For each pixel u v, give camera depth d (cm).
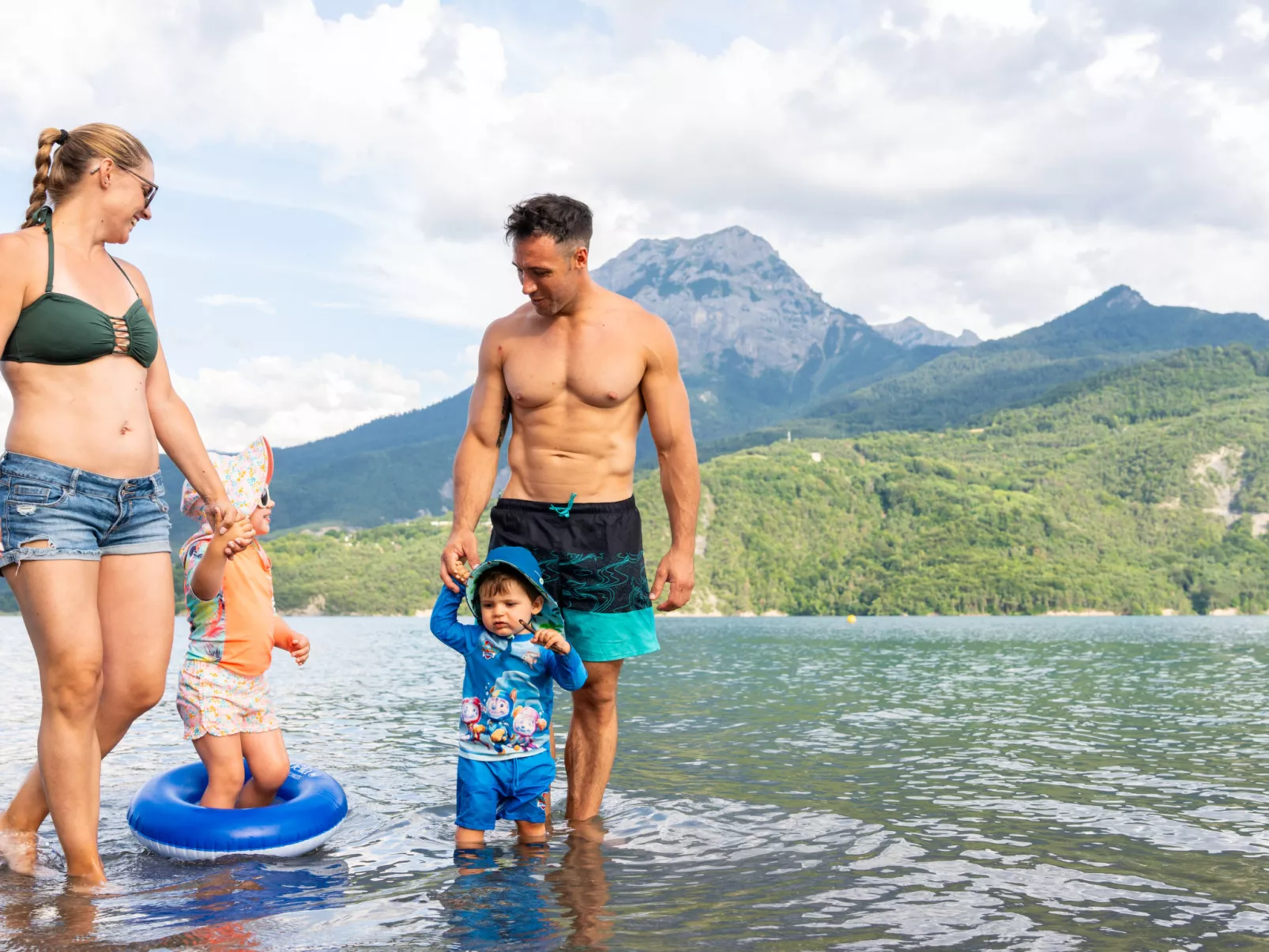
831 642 3900
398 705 1061
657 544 13450
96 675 351
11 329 344
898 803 497
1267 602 17175
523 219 422
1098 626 8044
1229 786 556
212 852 380
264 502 471
